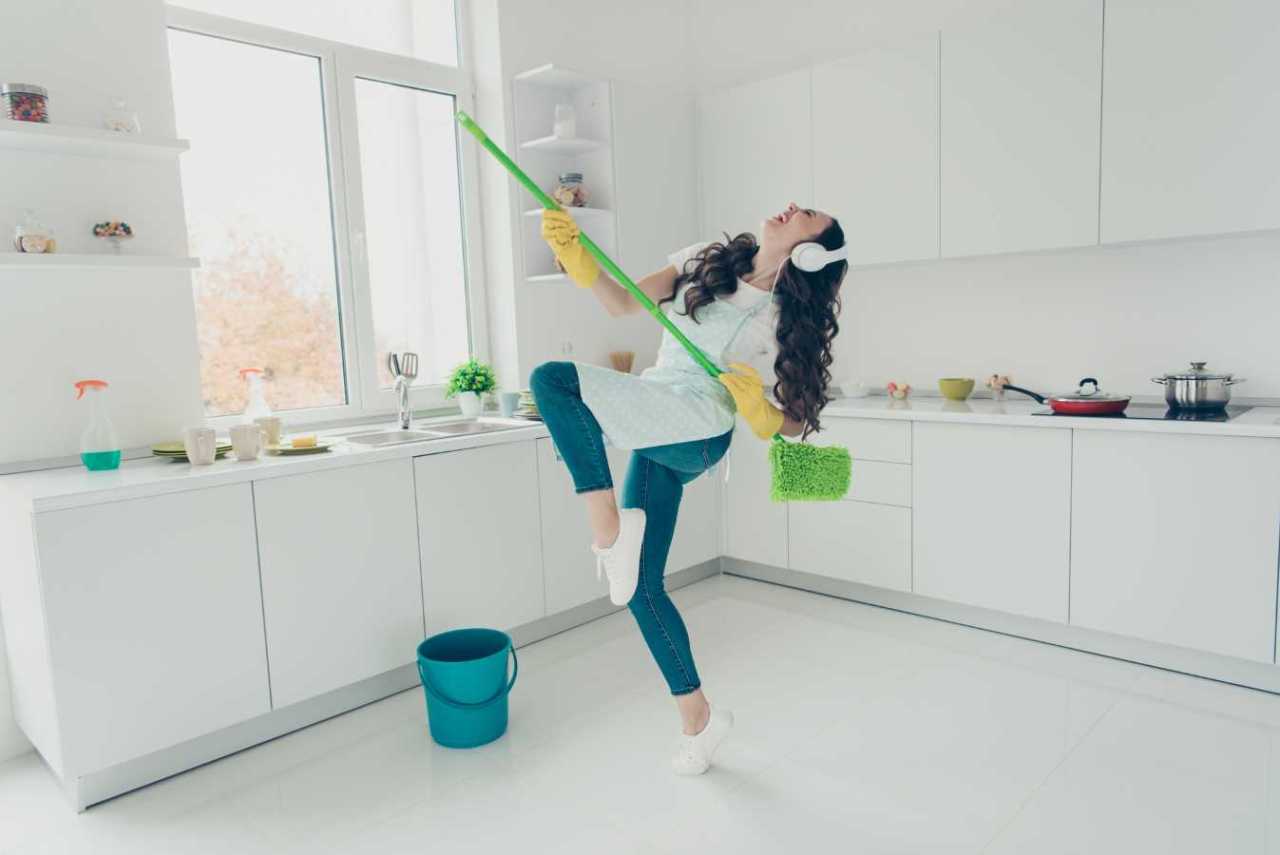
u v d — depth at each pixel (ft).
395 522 8.59
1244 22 8.19
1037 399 10.39
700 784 6.88
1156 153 8.80
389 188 10.98
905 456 10.30
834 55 12.31
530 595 9.95
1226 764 6.90
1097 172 9.19
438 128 11.43
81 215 8.03
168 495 7.01
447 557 9.07
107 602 6.72
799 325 6.36
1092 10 9.05
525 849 6.12
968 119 10.03
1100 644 9.25
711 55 13.74
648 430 6.07
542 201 6.04
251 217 9.66
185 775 7.36
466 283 11.80
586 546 10.61
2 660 7.70
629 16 13.02
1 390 7.64
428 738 7.93
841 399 11.77
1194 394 8.71
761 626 10.46
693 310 6.35
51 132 7.18
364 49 10.51
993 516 9.63
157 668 7.00
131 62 8.31
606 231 11.86
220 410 9.48
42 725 6.98
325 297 10.34
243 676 7.53
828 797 6.61
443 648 8.31
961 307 11.48
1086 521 8.95
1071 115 9.30
